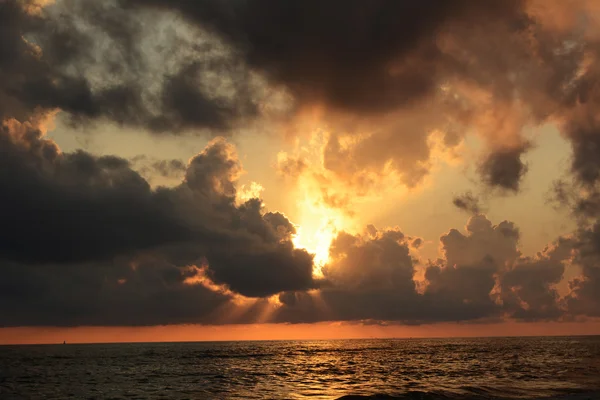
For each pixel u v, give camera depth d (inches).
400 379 2596.0
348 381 2539.4
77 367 3922.2
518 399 1716.3
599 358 4153.5
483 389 2014.0
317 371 3218.5
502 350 5821.9
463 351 5757.9
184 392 2185.0
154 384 2568.9
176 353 6555.1
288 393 2076.8
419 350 6250.0
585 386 2112.5
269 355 5605.3
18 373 3361.2
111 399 2006.6
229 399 1931.6
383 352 5905.5
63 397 2102.6
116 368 3782.0
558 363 3595.0
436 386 2198.6
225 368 3622.0
